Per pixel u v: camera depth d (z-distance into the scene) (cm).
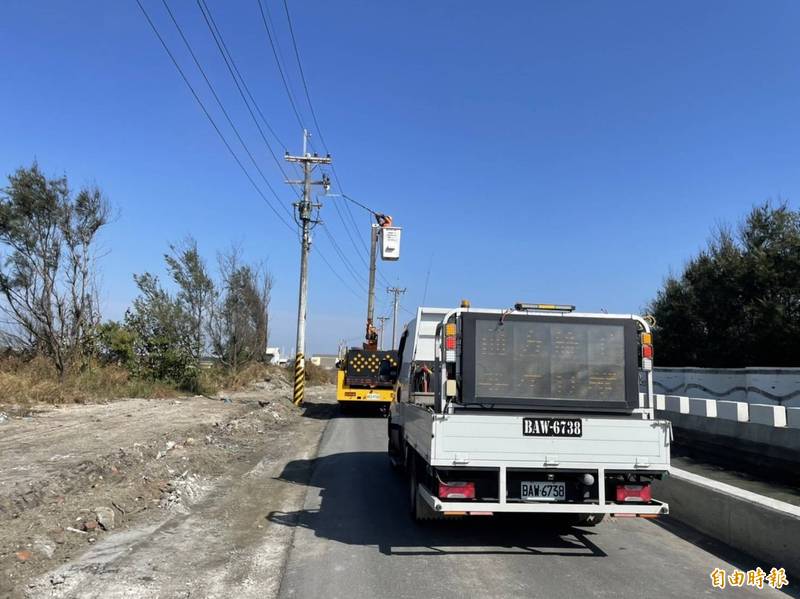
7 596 483
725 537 670
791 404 1744
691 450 1166
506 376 668
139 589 510
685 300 3005
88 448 1025
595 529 736
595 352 684
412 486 780
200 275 3172
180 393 2381
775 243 2738
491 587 531
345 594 511
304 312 2780
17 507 683
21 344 2055
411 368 1003
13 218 1883
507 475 624
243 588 523
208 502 855
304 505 848
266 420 1980
